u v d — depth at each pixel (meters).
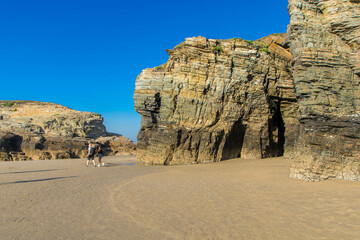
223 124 25.66
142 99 27.89
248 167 20.61
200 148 25.39
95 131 56.28
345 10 14.94
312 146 14.63
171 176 17.25
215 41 26.02
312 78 14.86
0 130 48.03
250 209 9.33
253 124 26.66
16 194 12.05
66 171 20.84
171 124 26.25
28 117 53.97
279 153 29.14
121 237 7.18
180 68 26.16
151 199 11.00
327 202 9.78
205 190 12.57
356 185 12.30
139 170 21.28
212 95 25.62
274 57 26.86
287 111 28.17
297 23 15.60
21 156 43.47
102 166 25.39
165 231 7.54
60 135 50.97
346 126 13.78
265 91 26.30
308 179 13.98
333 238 6.78
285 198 10.60
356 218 8.04
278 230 7.41
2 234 7.35
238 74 25.58
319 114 14.53
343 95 14.55
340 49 15.07
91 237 7.17
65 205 10.22
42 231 7.59
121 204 10.29
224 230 7.52
